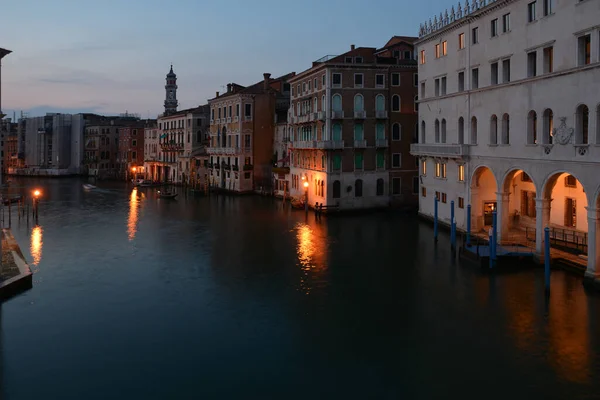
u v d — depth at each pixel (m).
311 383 15.07
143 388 14.81
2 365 16.20
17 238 37.59
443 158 37.78
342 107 48.44
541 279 24.31
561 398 14.05
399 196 50.88
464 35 33.75
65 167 122.88
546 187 25.84
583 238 27.48
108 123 119.12
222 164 72.69
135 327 19.36
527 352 16.84
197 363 16.36
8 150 137.88
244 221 45.38
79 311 21.14
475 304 21.41
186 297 22.98
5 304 21.98
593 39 22.30
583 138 23.45
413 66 49.88
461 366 15.99
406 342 17.83
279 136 67.31
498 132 29.97
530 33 26.86
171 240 36.44
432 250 31.55
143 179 101.44
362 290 23.75
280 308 21.42
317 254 31.27
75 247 34.09
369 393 14.49
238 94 67.88
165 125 94.31
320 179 50.19
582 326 18.77
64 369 15.95
